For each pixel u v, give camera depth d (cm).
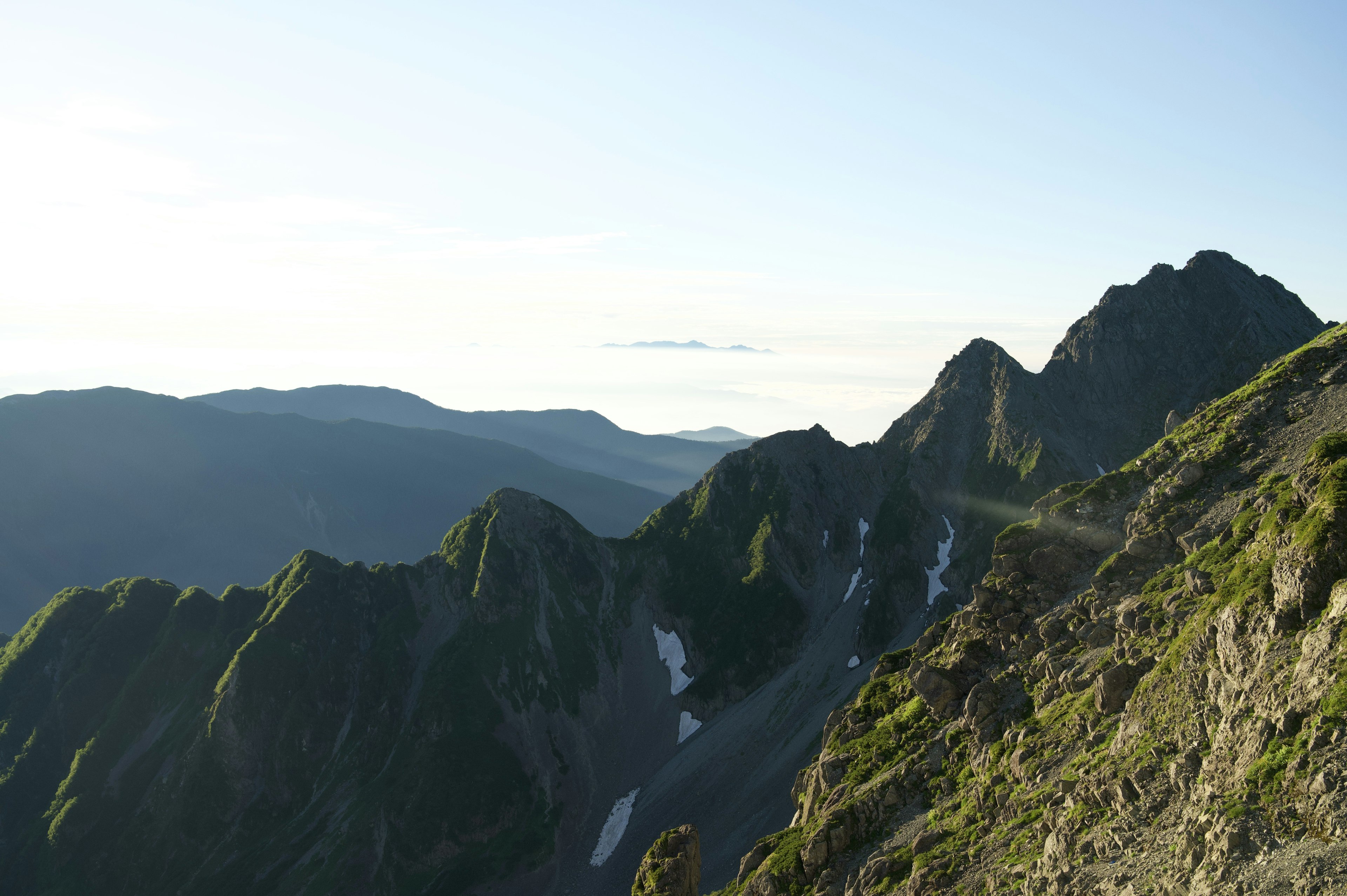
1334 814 3588
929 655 9131
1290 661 4516
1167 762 4950
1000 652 8100
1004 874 5397
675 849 9294
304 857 18600
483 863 18188
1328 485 5281
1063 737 6244
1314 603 4700
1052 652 7350
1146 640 6362
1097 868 4694
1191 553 7144
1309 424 7650
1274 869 3634
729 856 15862
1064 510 8806
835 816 7331
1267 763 4094
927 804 6988
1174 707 5275
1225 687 4922
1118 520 8425
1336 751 3794
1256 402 8350
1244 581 5525
